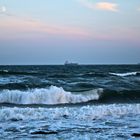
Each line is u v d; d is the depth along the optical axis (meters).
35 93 16.77
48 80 26.98
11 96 16.47
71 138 8.41
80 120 11.01
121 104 15.21
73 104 16.19
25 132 9.05
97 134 8.90
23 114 11.47
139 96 19.47
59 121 10.73
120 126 10.07
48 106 14.97
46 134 8.83
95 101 17.81
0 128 9.52
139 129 9.62
